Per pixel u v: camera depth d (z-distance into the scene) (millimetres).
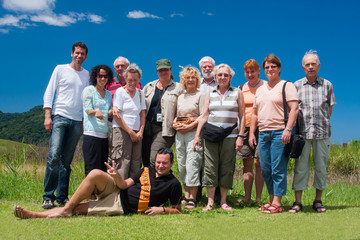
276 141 4441
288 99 4395
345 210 4758
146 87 5570
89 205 4066
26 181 6625
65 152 5059
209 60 5879
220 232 3426
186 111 5031
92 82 4953
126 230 3400
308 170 4738
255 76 5262
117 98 4980
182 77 5086
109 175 4129
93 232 3332
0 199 5730
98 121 4816
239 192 6613
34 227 3494
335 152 11547
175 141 5227
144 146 5434
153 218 3941
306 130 4688
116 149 4891
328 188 7559
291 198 6086
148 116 5359
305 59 4688
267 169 4625
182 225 3648
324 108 4691
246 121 5309
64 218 3900
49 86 4941
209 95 4902
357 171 10539
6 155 7770
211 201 4836
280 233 3430
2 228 3447
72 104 4980
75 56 5059
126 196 4145
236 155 5395
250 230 3527
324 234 3402
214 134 4621
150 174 4250
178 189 4238
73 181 7121
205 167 4820
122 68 5848
